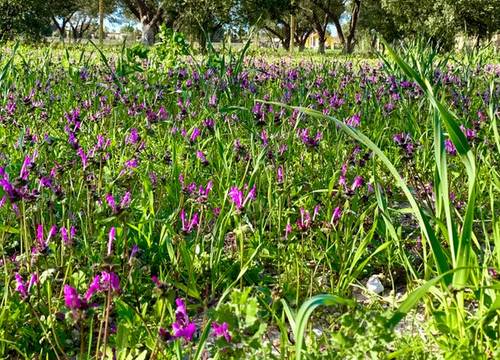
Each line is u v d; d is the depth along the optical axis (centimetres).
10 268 319
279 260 351
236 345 204
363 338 203
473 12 3362
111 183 402
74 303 204
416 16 3788
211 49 887
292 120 554
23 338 281
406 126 607
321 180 473
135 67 942
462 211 396
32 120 612
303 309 189
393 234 314
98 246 343
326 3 5453
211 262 330
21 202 311
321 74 1084
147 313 304
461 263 250
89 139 558
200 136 540
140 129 604
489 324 253
